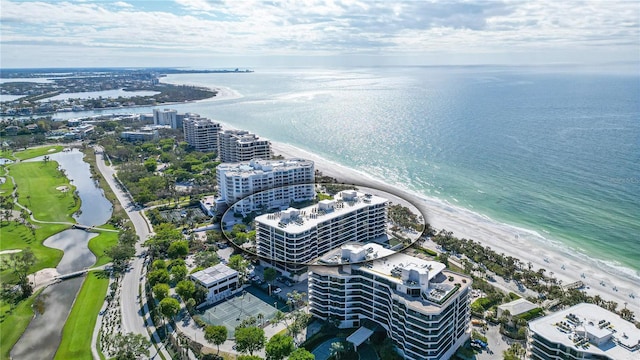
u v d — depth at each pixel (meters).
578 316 179.38
